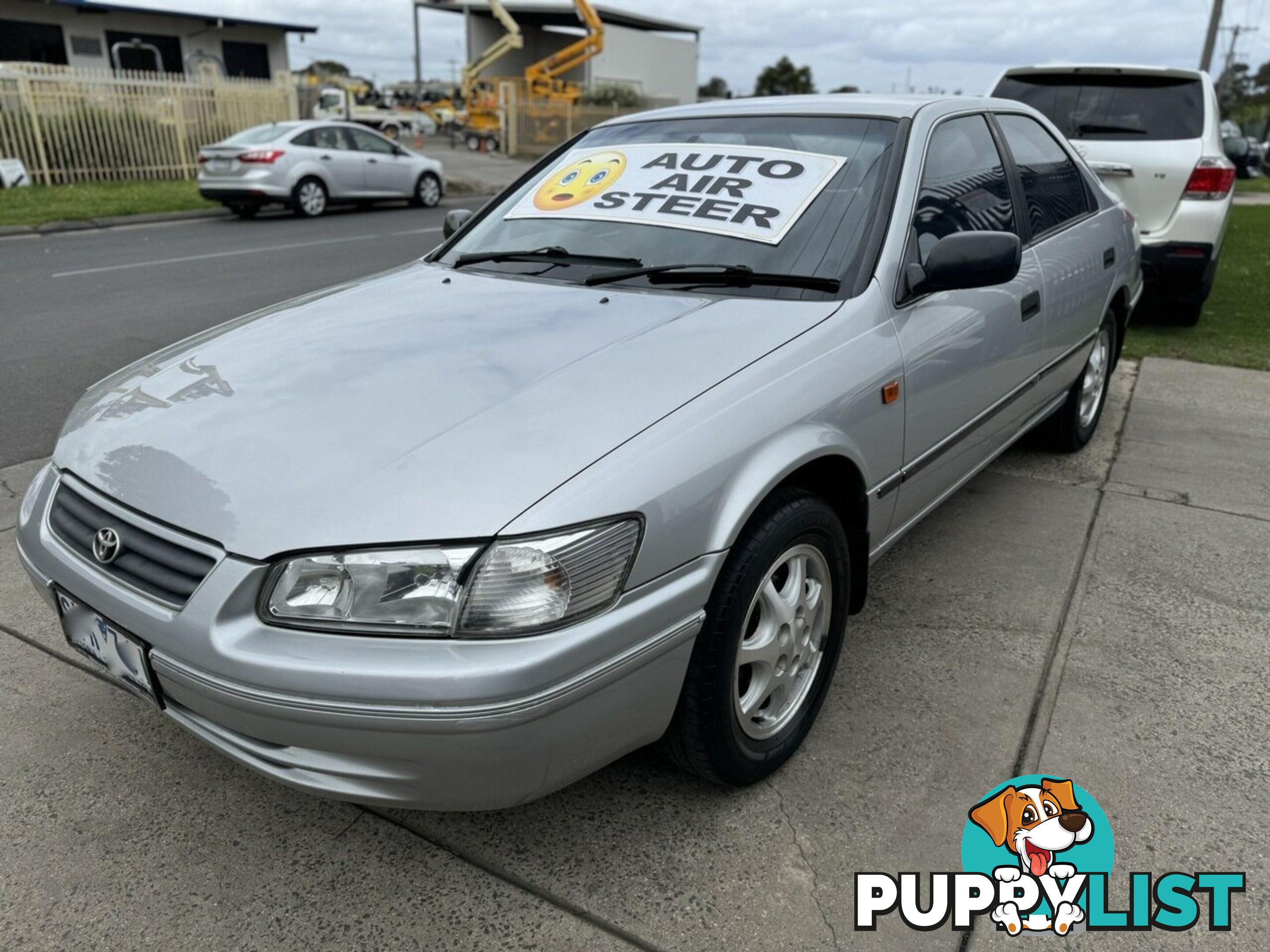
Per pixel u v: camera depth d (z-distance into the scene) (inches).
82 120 672.4
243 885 82.4
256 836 88.0
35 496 92.3
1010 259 100.7
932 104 126.0
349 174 585.3
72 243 450.0
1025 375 138.9
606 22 1791.3
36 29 1017.5
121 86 692.7
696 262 107.4
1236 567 139.0
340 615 69.2
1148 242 265.6
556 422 77.6
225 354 97.5
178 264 385.7
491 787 71.7
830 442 89.7
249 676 69.6
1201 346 267.3
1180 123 262.7
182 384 91.7
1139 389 227.1
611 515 71.9
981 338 119.6
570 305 101.2
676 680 79.4
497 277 113.4
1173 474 174.6
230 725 73.7
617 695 74.3
